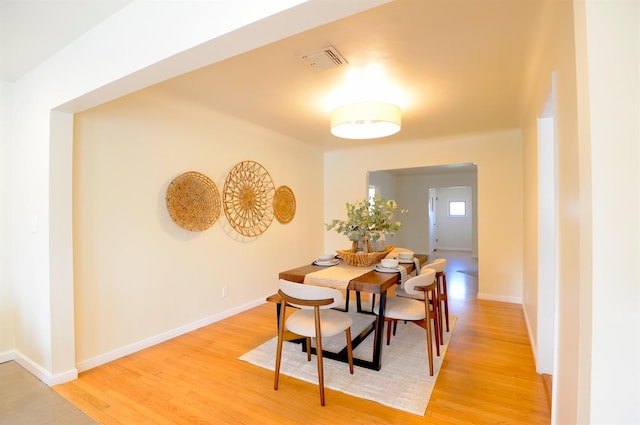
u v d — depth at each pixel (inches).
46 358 91.1
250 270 161.5
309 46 80.7
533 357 104.3
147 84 70.9
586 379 36.0
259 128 161.3
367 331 125.8
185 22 56.2
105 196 104.7
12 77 100.2
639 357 32.8
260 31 50.4
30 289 96.9
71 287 93.2
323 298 80.9
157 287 119.6
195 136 134.3
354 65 91.2
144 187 116.0
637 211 32.6
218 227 144.4
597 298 33.9
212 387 88.3
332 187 221.9
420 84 104.9
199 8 54.4
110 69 69.8
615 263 33.3
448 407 78.1
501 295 172.2
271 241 175.3
